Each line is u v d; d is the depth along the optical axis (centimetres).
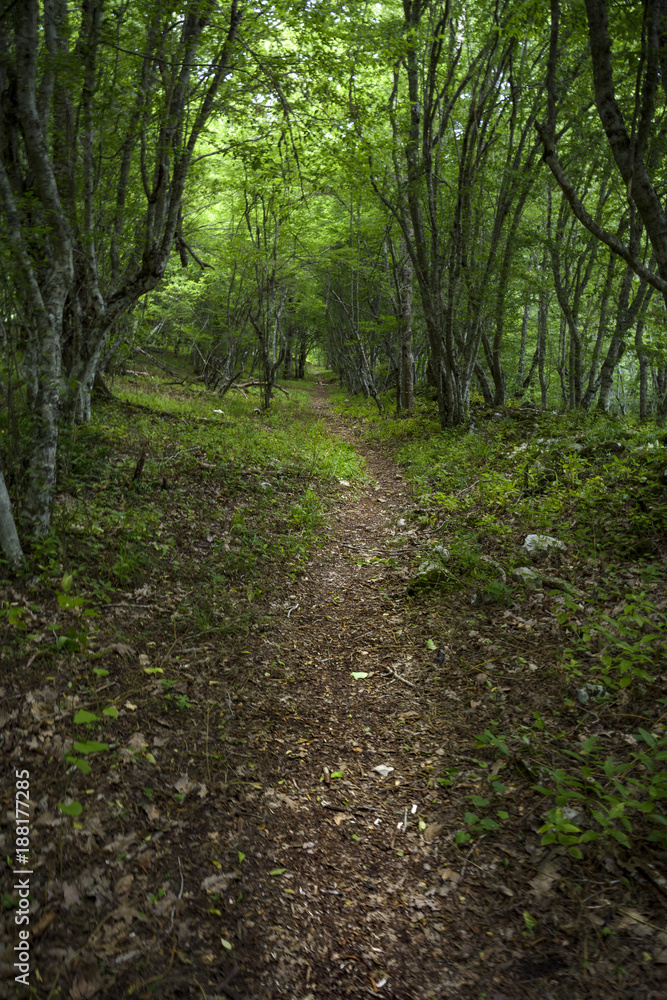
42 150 591
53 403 569
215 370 2170
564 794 275
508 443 1138
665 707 343
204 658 465
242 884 280
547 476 782
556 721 367
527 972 233
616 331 1396
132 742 356
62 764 329
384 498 1008
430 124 1205
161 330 2564
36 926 242
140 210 1031
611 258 1425
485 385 1861
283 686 449
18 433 546
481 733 376
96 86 796
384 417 1917
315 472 1041
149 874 278
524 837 295
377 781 352
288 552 692
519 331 2375
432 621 524
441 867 289
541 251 1694
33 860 270
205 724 391
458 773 347
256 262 1731
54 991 220
